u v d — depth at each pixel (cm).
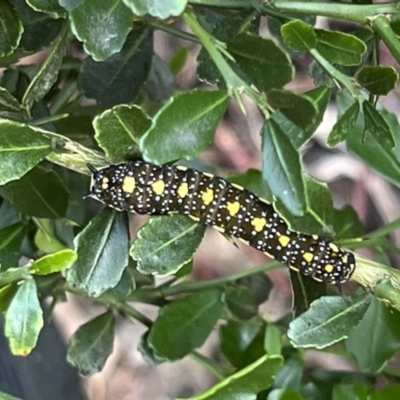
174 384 26
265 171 12
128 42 14
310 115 12
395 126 16
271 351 15
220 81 14
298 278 15
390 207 26
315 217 13
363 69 13
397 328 15
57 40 13
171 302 15
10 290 12
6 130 12
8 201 16
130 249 13
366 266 14
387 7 13
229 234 14
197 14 15
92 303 25
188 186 14
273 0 13
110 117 12
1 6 12
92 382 25
